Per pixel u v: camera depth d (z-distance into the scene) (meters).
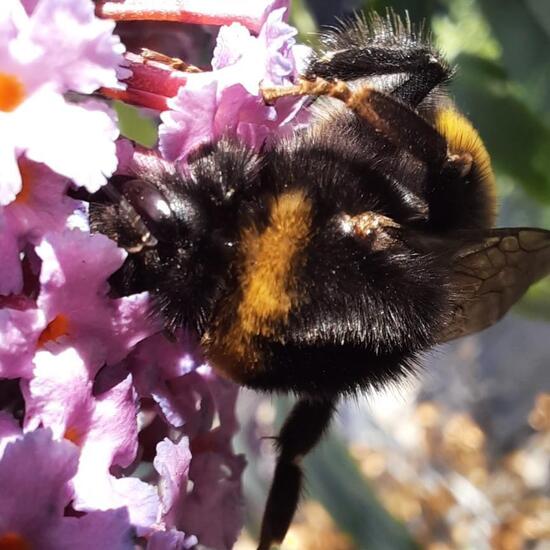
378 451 0.12
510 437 0.13
